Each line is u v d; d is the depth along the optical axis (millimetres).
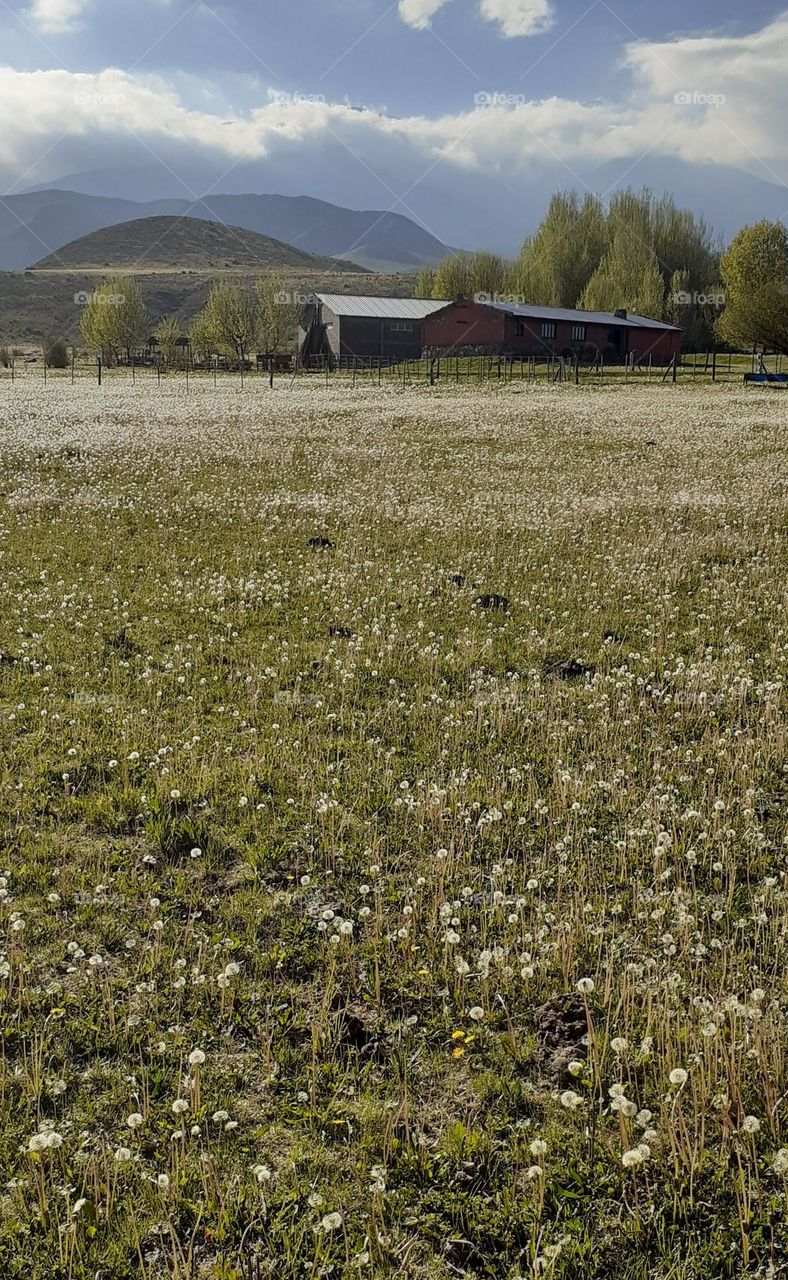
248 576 17219
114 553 18531
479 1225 4910
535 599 16141
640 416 45469
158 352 127250
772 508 23469
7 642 13258
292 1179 5160
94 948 7023
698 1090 5562
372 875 7934
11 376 98062
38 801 8969
